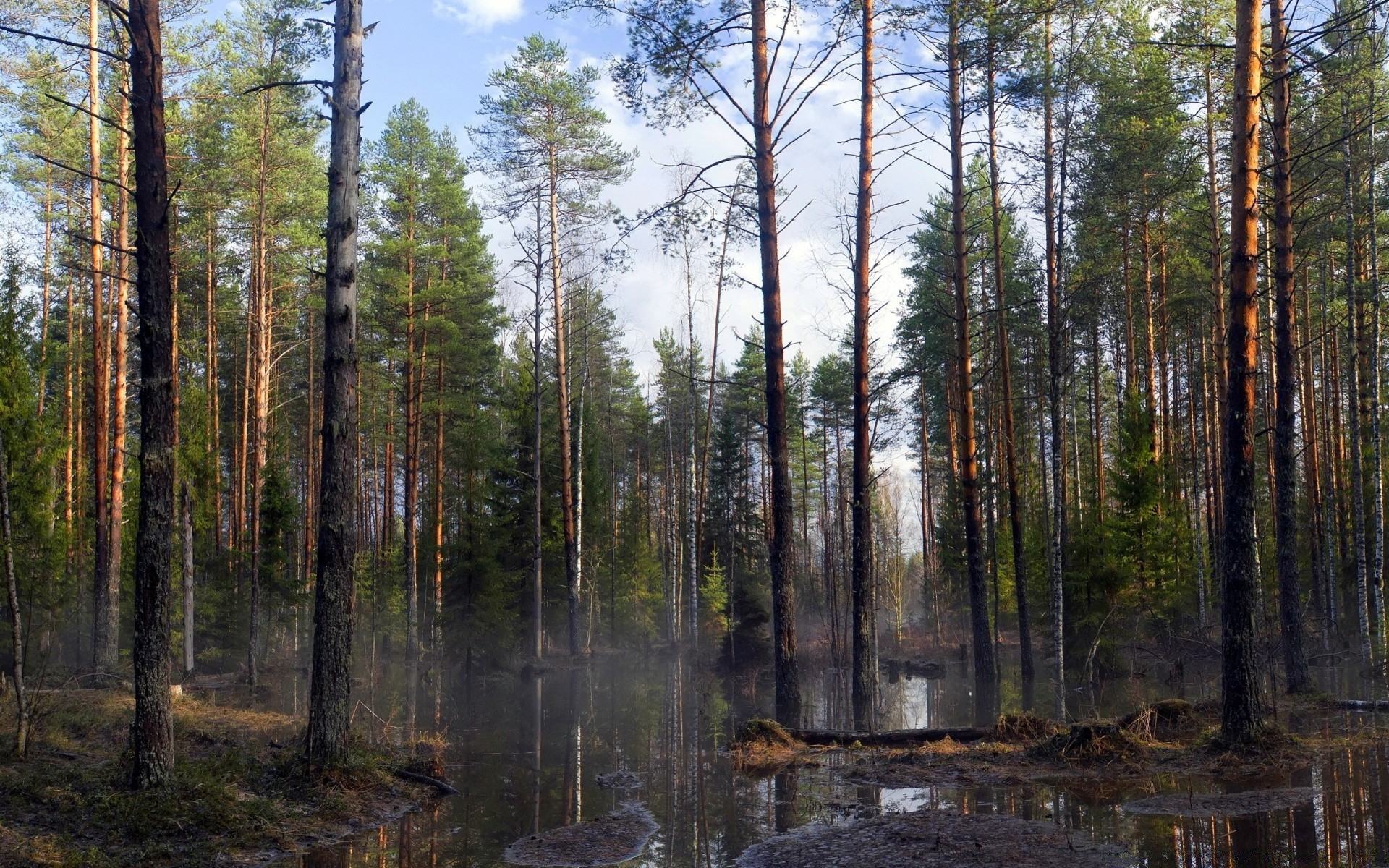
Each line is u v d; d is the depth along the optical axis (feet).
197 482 87.97
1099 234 93.66
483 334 125.70
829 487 198.80
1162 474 90.58
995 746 43.09
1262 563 89.81
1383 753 37.91
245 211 100.58
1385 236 87.97
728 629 121.19
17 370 61.98
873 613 61.57
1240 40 39.45
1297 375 103.65
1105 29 70.38
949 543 134.92
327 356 38.37
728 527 160.56
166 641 33.65
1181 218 92.94
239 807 32.71
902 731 47.78
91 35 69.36
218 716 55.93
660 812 35.55
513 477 123.24
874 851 28.40
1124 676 79.61
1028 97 66.80
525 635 117.29
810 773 42.06
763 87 52.80
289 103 90.94
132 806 30.78
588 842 31.19
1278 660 72.90
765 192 53.11
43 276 95.04
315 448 135.64
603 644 146.00
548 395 132.16
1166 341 105.40
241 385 130.11
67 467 100.58
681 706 74.59
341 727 37.99
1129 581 80.23
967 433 68.69
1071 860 26.05
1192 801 31.45
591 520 141.08
